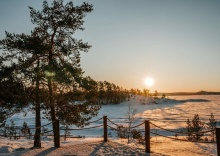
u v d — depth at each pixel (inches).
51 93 609.9
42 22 613.0
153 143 614.2
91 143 520.4
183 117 3961.6
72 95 635.5
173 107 7450.8
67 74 597.0
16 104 588.4
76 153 431.2
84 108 638.5
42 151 450.9
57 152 441.4
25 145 694.5
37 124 636.1
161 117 4074.8
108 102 7618.1
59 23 597.0
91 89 645.3
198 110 5871.1
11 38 585.6
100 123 3102.9
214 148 522.0
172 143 613.6
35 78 570.6
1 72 550.0
